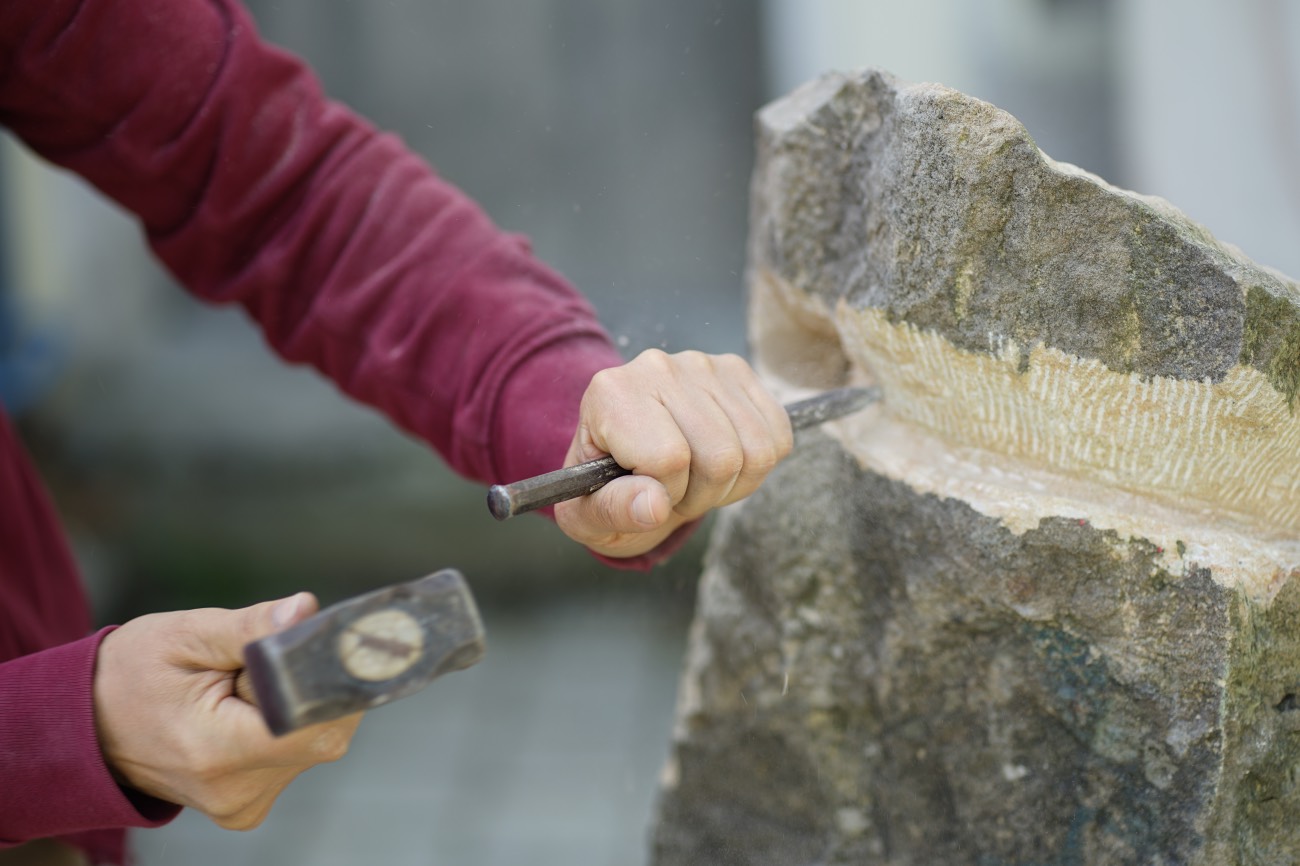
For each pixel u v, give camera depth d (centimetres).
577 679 275
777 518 116
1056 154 246
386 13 316
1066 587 101
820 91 112
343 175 117
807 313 112
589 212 313
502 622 299
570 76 312
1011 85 258
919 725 109
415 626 82
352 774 248
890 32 265
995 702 105
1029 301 97
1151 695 98
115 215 337
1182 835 97
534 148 316
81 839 119
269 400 340
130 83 112
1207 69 191
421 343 114
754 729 121
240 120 114
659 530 105
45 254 329
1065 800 103
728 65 306
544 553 309
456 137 319
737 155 307
